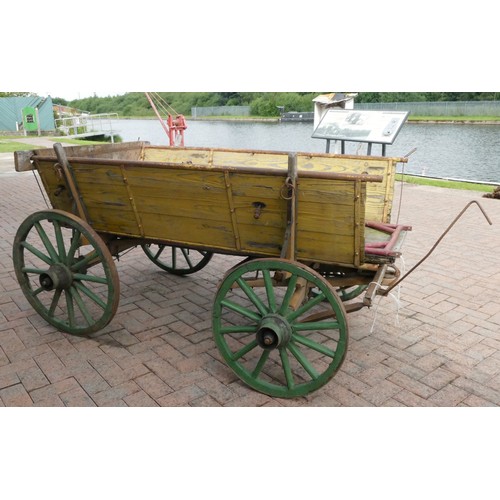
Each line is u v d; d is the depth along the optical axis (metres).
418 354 4.10
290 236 3.35
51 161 4.07
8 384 3.63
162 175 3.63
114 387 3.62
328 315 3.60
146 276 5.75
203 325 4.56
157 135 27.70
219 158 4.96
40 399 3.47
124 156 5.09
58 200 4.28
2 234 7.51
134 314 4.77
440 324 4.62
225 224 3.64
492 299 5.18
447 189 11.84
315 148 16.77
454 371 3.87
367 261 3.48
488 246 7.05
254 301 3.46
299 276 3.31
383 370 3.87
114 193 3.94
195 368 3.88
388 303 5.06
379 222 4.10
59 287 4.17
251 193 3.38
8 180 12.62
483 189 11.90
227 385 3.68
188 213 3.73
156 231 3.97
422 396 3.56
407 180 13.02
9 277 5.63
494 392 3.61
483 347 4.22
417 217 8.87
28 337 4.29
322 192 3.16
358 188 3.05
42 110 29.97
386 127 7.06
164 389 3.61
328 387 3.66
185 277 5.72
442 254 6.67
